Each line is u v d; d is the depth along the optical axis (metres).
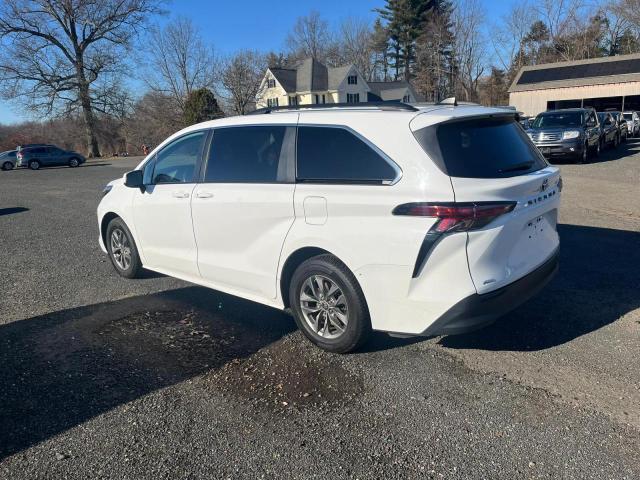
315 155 3.69
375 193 3.32
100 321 4.54
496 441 2.72
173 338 4.13
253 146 4.10
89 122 44.09
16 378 3.53
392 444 2.73
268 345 3.95
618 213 8.30
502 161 3.41
